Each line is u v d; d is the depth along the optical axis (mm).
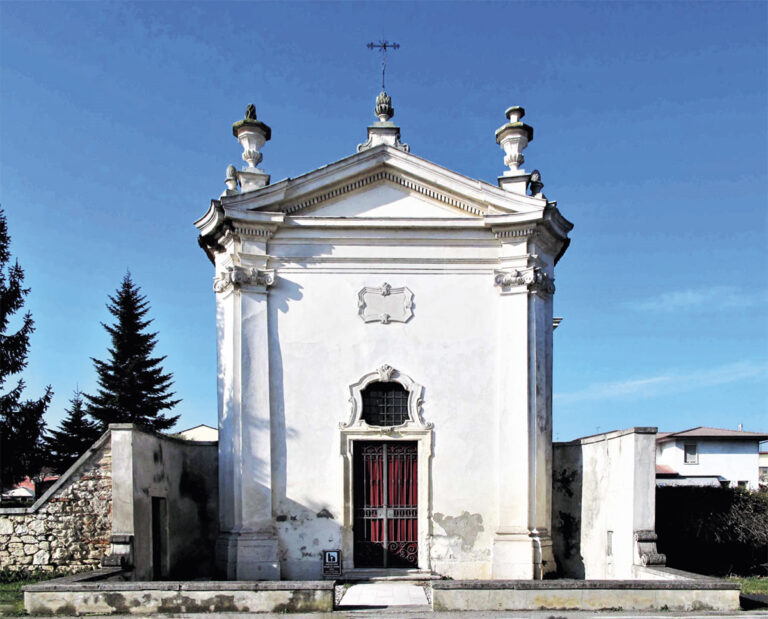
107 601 11984
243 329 16797
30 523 15820
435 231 17453
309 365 16969
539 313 17312
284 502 16422
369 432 16750
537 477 16594
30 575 15617
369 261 17359
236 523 16062
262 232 17156
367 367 17031
